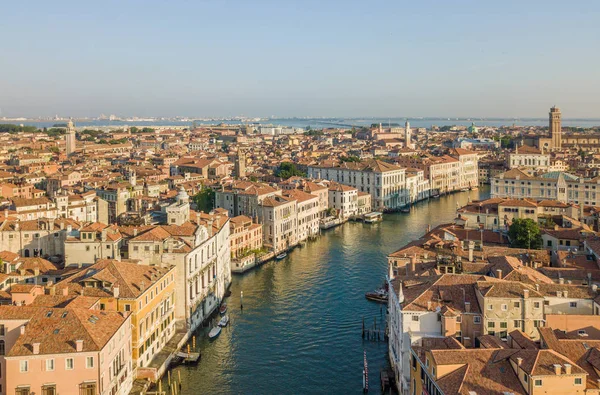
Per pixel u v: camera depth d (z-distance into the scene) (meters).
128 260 136.75
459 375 82.38
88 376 94.12
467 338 100.88
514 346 91.94
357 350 132.12
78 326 97.56
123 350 106.50
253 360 128.00
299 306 161.88
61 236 161.75
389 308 127.12
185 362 125.19
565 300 105.62
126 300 112.94
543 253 144.75
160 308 127.12
